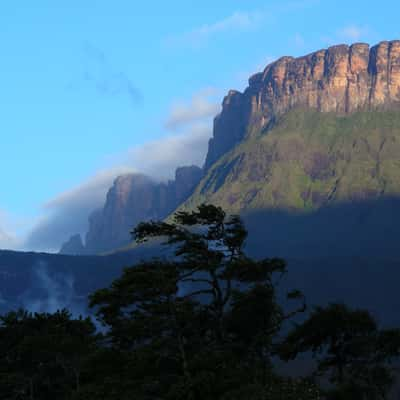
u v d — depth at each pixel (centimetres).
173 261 6331
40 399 8344
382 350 7175
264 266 6222
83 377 7400
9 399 8319
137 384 5878
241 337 6312
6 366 8438
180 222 6322
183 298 6194
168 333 6122
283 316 6450
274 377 6012
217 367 5766
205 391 5556
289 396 5541
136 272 6019
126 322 6134
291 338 7025
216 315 6241
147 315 6094
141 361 5944
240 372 5778
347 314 7144
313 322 7062
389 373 7281
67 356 8044
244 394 5462
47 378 8375
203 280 6272
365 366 7106
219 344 6181
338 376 7088
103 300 6038
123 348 6306
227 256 6362
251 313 6197
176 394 5556
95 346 8106
